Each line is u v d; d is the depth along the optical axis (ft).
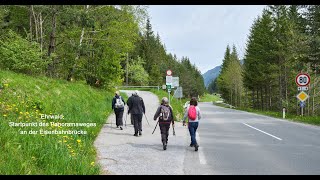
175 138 45.29
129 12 91.45
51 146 27.81
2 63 68.03
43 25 107.24
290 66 140.97
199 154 34.65
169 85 72.43
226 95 305.53
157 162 30.19
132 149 35.91
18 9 104.83
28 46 71.26
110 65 100.73
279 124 71.20
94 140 40.14
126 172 26.48
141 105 45.96
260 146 40.47
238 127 63.77
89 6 85.05
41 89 56.80
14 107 42.75
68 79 92.22
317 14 98.27
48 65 81.71
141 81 260.21
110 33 94.79
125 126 53.62
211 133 53.42
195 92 410.52
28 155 26.20
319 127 64.75
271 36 150.41
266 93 190.80
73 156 27.35
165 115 36.68
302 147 39.83
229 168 28.78
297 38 125.90
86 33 94.94
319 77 133.49
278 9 152.87
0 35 85.56
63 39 89.15
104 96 87.45
